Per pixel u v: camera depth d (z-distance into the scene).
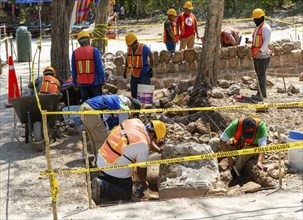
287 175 7.17
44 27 29.16
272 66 13.36
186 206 6.33
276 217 5.80
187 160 6.80
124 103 8.16
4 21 31.33
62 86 11.07
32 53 21.52
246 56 12.81
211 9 10.95
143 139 6.97
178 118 9.98
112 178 7.05
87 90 9.68
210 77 11.21
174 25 15.07
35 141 8.74
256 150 6.48
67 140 9.43
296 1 32.56
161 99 10.93
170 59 12.76
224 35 13.22
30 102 8.85
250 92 11.27
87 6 27.42
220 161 8.16
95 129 8.04
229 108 7.35
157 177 7.77
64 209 6.61
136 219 6.03
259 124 7.49
